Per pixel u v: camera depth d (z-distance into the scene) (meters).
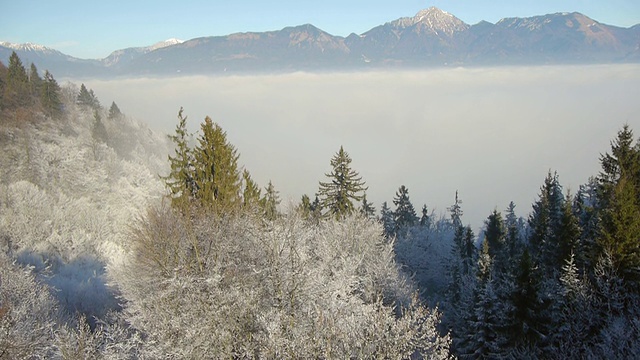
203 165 23.11
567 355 19.33
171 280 14.65
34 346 15.34
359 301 16.72
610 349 17.62
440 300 39.47
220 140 23.02
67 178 69.44
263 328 13.49
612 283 21.44
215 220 18.45
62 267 42.78
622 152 27.55
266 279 14.73
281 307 13.80
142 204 66.25
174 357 13.81
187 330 13.46
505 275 22.98
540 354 19.53
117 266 26.16
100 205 65.62
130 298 19.75
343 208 37.66
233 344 13.68
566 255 29.59
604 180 28.73
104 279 34.09
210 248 16.70
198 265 16.50
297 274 14.38
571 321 20.44
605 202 27.95
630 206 22.27
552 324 20.14
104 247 51.62
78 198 65.12
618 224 22.27
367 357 10.85
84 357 13.37
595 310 20.66
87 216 58.03
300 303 14.13
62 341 13.84
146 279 18.47
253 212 19.42
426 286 46.34
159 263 17.75
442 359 11.74
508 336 20.59
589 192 50.56
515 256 36.00
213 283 13.98
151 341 14.51
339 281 17.03
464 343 23.69
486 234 45.34
